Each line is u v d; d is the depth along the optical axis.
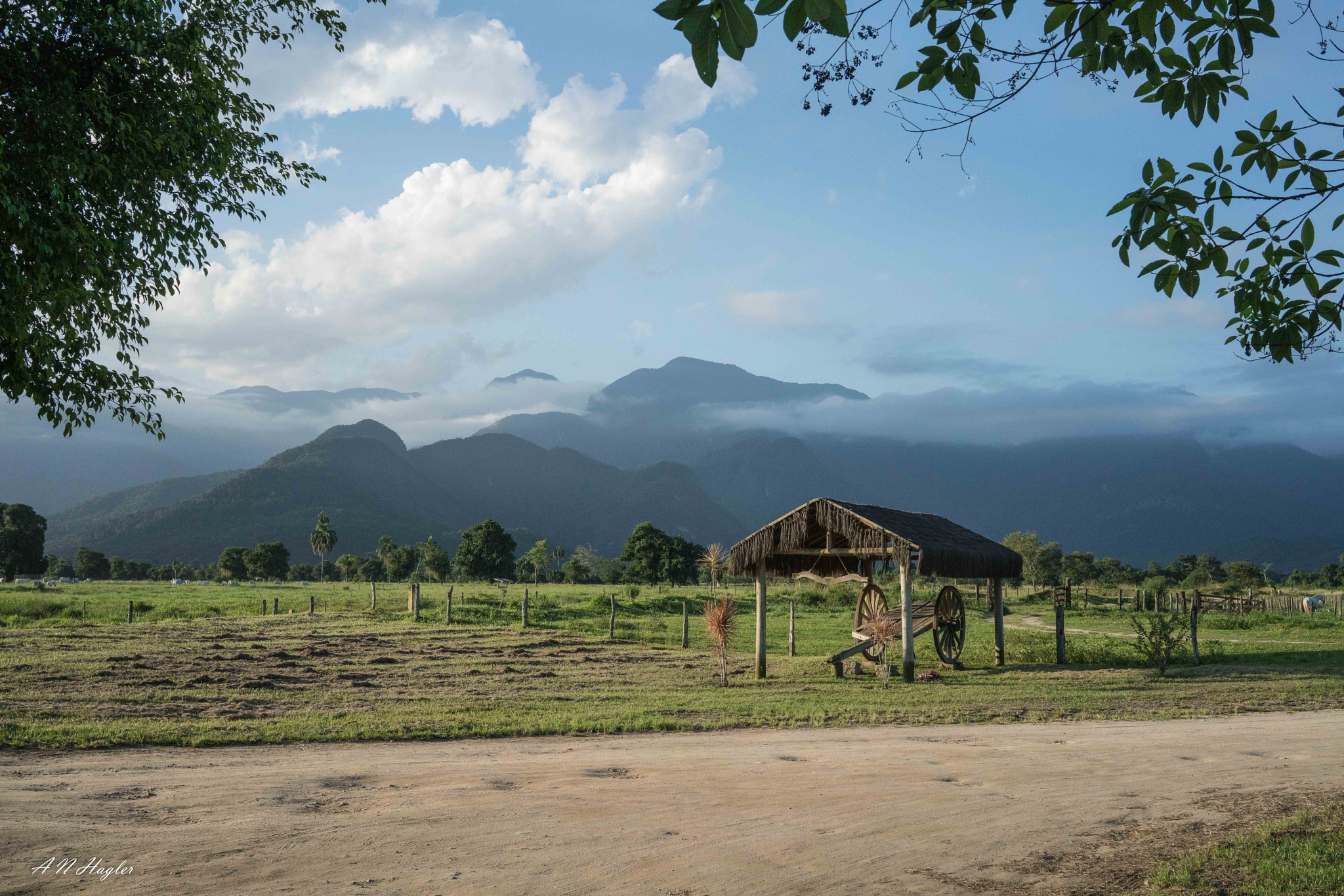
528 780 8.37
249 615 39.84
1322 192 4.67
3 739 10.54
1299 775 8.79
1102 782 8.44
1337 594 63.50
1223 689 17.12
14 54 8.49
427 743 11.21
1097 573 111.75
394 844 6.07
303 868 5.50
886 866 5.77
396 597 51.22
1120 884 5.46
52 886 5.09
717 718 13.50
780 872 5.59
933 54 4.48
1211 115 4.49
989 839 6.43
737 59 3.05
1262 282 5.06
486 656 23.02
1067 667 21.91
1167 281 5.09
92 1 9.05
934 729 12.56
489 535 115.19
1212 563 147.12
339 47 12.32
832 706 14.87
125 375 10.19
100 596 57.84
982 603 53.03
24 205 8.00
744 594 57.72
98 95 8.85
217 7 11.22
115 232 9.58
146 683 16.42
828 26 3.13
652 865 5.69
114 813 6.85
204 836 6.19
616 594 52.31
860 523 20.28
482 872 5.48
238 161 11.19
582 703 15.10
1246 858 5.86
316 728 11.95
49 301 8.90
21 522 108.62
